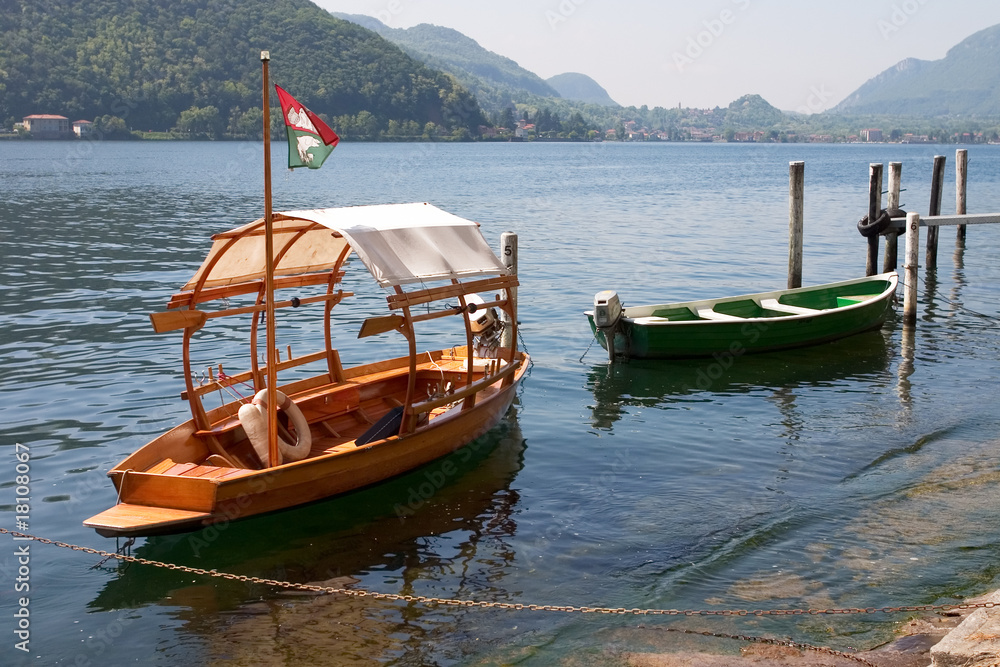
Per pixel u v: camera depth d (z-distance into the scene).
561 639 8.27
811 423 14.28
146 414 14.30
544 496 11.62
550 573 9.58
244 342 18.98
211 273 11.77
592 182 78.31
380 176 83.88
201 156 110.75
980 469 12.14
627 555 9.95
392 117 169.38
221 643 8.28
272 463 10.87
